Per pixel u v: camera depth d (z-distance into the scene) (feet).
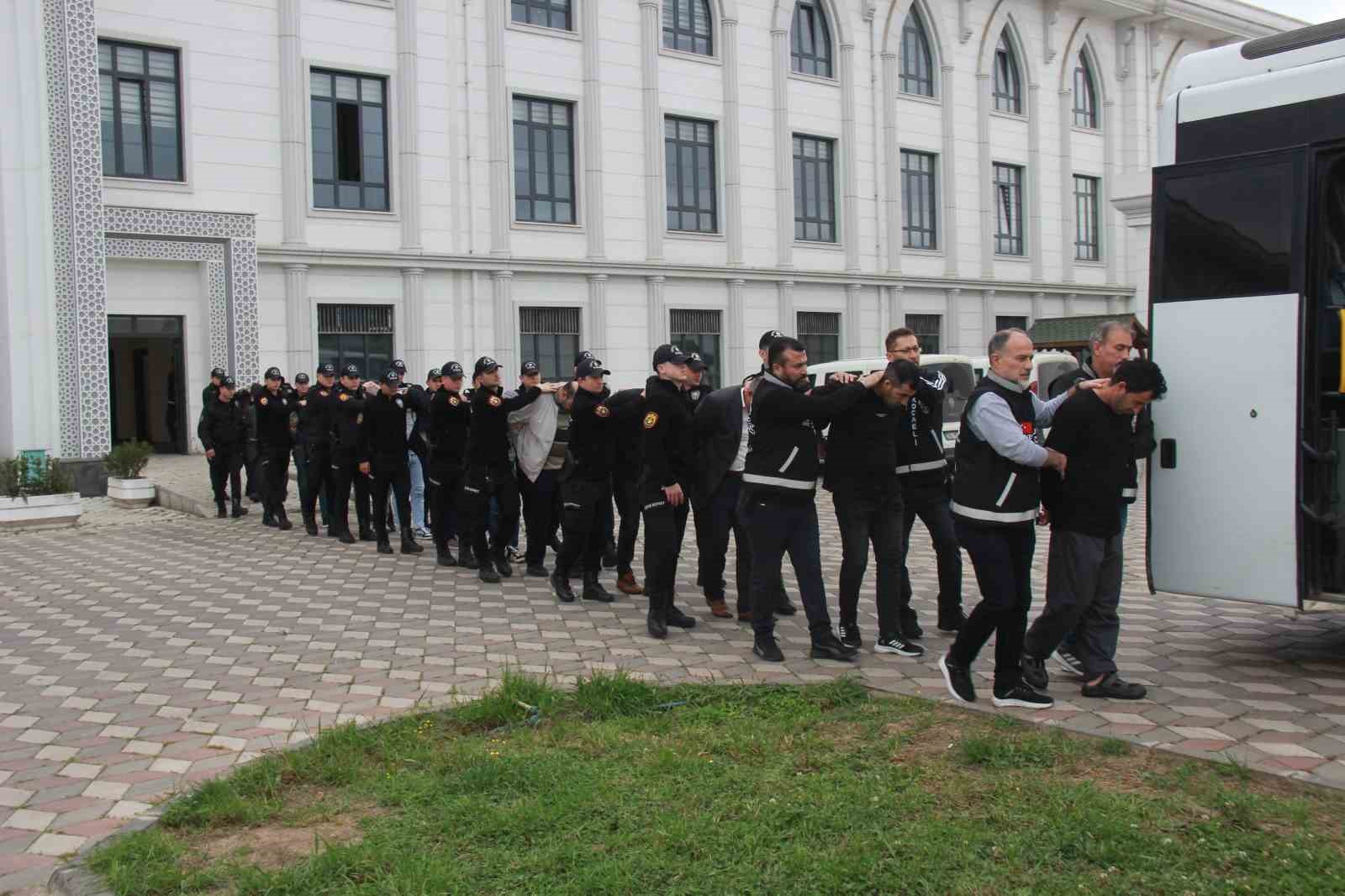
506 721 18.66
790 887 12.32
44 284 55.72
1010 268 108.68
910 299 100.22
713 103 87.04
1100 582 19.57
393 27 72.43
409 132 72.64
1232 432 21.38
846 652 22.76
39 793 16.26
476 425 33.37
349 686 21.76
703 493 27.30
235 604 30.27
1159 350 22.34
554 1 79.82
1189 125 22.34
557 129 80.02
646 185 83.35
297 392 46.26
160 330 64.59
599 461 29.45
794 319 91.76
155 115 64.80
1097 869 12.59
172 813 14.80
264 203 67.97
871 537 23.65
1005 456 18.16
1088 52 115.03
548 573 34.24
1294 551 20.63
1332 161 20.51
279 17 68.18
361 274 71.46
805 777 15.64
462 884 12.48
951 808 14.40
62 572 36.45
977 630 18.92
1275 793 14.78
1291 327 20.67
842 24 94.68
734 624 27.02
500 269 75.97
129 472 54.03
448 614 28.55
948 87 102.27
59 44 56.08
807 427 22.63
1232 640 24.38
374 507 38.96
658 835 13.61
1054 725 17.97
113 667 23.50
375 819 14.67
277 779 15.98
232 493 49.08
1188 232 22.11
